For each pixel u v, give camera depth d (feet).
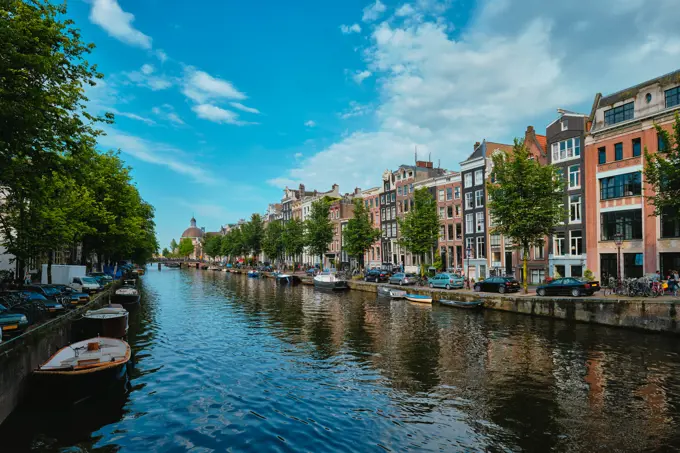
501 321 80.02
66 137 40.47
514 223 92.84
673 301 62.85
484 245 143.54
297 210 296.71
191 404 39.52
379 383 44.93
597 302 72.84
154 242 256.52
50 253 100.58
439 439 31.96
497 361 52.08
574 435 32.01
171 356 57.11
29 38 36.06
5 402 34.37
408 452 30.14
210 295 142.61
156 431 33.88
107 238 132.98
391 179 197.16
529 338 64.34
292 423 35.22
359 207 174.81
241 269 307.99
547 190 90.89
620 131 99.40
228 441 32.19
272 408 38.45
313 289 165.37
